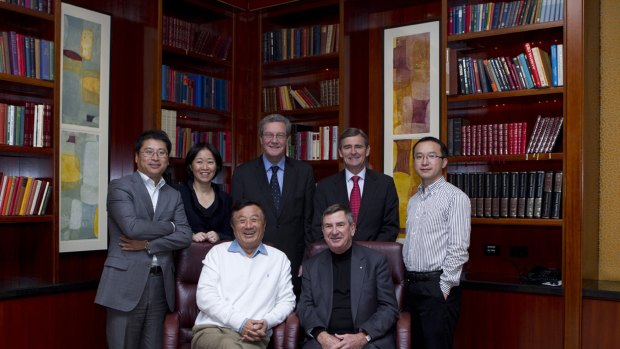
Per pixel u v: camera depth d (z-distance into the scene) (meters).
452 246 3.14
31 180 3.58
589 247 3.75
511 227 4.22
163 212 3.30
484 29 3.98
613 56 3.94
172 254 3.39
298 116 5.23
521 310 3.70
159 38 4.37
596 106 3.92
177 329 3.08
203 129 5.15
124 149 4.48
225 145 5.18
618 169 3.89
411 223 3.37
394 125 4.74
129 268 3.14
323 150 4.87
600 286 3.58
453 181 4.08
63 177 4.04
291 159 3.85
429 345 3.17
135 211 3.20
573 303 3.52
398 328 3.03
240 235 3.15
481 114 4.32
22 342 3.34
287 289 3.24
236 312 3.03
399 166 4.70
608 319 3.44
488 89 3.99
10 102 3.75
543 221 3.71
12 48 3.52
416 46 4.64
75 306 3.65
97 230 4.27
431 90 4.54
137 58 4.48
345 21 4.69
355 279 3.12
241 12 5.29
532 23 3.80
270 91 5.23
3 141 3.47
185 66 5.07
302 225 3.79
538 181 3.78
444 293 3.13
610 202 3.92
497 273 4.25
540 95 3.84
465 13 4.05
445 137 4.09
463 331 3.89
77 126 4.14
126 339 3.17
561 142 3.84
